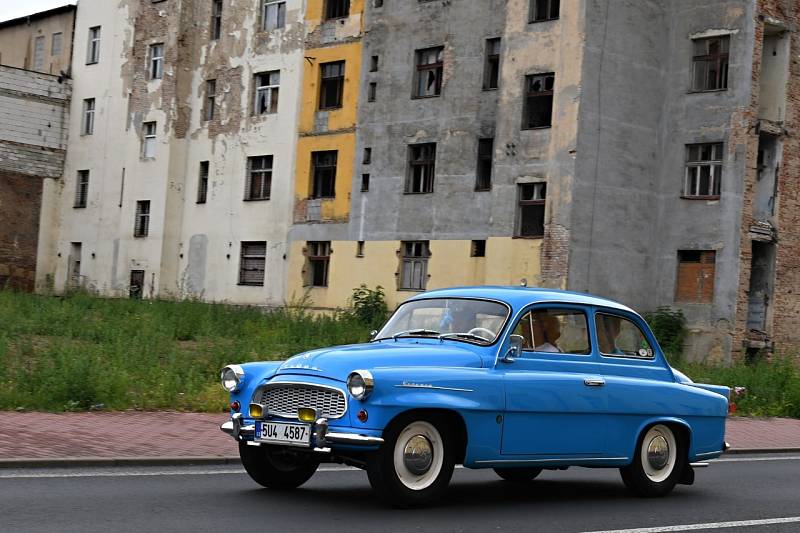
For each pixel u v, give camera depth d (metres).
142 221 48.06
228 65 45.53
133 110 48.88
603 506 9.85
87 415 14.81
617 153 34.25
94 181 50.91
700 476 12.78
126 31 50.06
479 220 35.94
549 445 9.66
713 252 34.41
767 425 21.08
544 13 34.84
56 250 52.72
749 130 34.12
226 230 44.69
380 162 39.22
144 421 14.70
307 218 41.59
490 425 9.21
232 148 44.94
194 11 47.34
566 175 33.19
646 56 35.16
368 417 8.55
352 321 30.80
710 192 34.78
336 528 7.93
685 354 34.28
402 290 37.94
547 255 33.38
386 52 39.56
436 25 38.09
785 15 35.44
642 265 35.06
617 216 34.25
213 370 19.33
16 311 27.95
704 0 35.19
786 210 35.94
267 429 9.08
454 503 9.49
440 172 37.28
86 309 30.28
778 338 35.72
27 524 7.52
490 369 9.40
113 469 10.84
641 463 10.47
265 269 42.94
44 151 52.19
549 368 9.81
